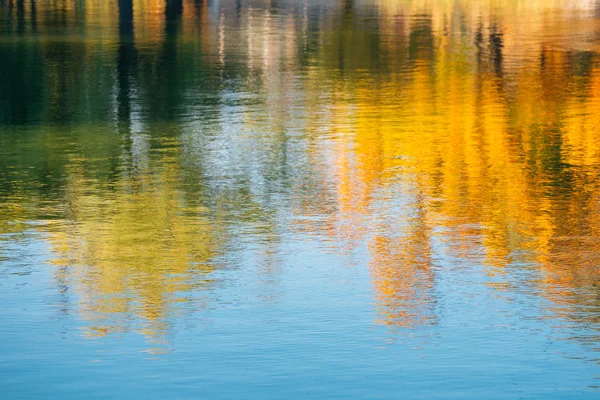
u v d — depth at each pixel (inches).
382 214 585.9
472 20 1974.7
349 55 1380.4
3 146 782.5
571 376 354.6
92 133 835.4
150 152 760.3
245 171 698.8
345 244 525.3
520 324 405.7
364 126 860.6
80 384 349.7
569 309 423.8
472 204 607.5
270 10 2257.6
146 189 648.4
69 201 618.2
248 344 385.1
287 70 1224.2
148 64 1284.4
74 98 1017.5
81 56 1369.3
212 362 367.6
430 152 758.5
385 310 423.8
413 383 349.4
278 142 797.2
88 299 438.9
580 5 2425.0
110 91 1063.6
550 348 380.2
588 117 902.4
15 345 384.5
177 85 1101.1
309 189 647.8
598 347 380.8
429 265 488.1
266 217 579.5
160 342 387.2
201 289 452.4
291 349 379.6
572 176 680.4
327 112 927.7
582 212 587.8
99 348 381.1
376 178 677.3
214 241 531.2
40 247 520.7
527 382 349.7
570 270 478.0
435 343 385.7
